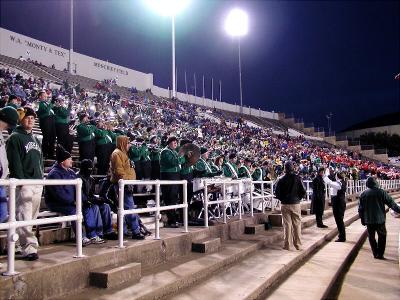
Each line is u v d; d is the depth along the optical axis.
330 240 13.13
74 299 5.10
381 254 10.60
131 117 28.30
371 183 10.61
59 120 11.02
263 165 20.67
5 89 18.95
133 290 5.58
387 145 76.12
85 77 44.38
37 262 5.29
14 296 4.51
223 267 7.98
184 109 45.91
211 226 9.84
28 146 5.63
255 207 14.59
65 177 6.83
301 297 6.52
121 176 7.69
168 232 8.66
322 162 35.91
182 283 6.40
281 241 11.51
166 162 9.53
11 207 4.60
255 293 6.40
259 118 67.62
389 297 7.11
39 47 43.38
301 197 10.39
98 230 7.16
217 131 39.19
